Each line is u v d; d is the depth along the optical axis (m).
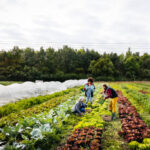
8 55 52.94
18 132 4.15
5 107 7.15
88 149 3.61
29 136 4.10
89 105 8.22
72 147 3.70
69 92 14.55
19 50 56.31
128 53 70.56
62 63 61.81
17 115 6.45
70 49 68.25
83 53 72.44
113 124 5.33
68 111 6.76
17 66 50.72
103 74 52.16
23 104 8.19
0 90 8.05
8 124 5.23
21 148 3.36
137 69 56.56
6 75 46.75
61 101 9.42
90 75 52.22
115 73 55.12
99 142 3.93
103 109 7.25
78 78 49.03
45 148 3.72
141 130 4.51
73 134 4.27
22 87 9.93
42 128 4.26
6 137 4.14
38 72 47.25
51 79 46.69
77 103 6.65
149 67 66.50
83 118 5.90
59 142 4.08
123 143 3.93
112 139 4.16
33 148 3.49
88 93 8.48
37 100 9.33
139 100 9.29
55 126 4.67
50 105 8.34
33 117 5.13
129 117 5.63
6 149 3.30
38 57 59.56
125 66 58.88
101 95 11.95
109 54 69.25
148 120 5.60
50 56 59.53
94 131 4.47
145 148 3.48
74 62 61.38
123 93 13.95
